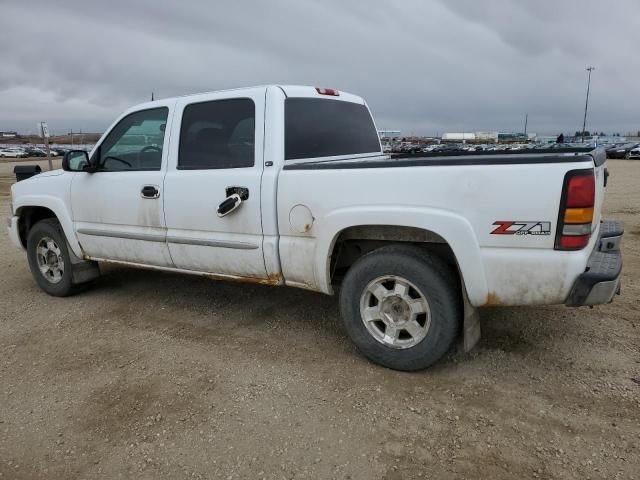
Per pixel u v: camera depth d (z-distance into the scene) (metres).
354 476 2.61
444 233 3.19
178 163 4.36
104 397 3.42
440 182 3.19
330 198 3.56
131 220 4.66
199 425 3.08
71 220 5.13
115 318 4.81
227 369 3.73
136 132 4.66
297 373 3.63
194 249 4.29
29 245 5.55
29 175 5.98
